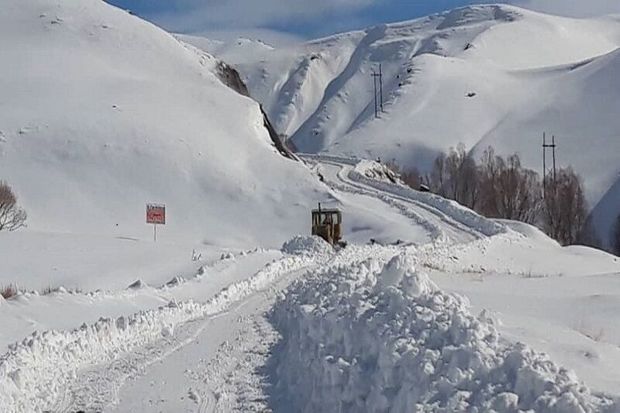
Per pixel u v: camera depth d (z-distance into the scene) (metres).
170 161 78.94
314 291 19.34
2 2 111.94
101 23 107.75
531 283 30.19
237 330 19.11
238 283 28.09
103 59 99.88
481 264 43.38
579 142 163.12
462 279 32.62
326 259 40.25
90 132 80.44
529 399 7.46
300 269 36.03
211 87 98.50
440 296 12.50
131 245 49.50
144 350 16.61
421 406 8.25
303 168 82.38
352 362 10.91
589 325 17.16
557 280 31.69
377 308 12.81
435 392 8.43
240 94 104.88
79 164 76.69
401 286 13.41
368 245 49.88
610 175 138.62
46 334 15.38
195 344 17.28
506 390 7.79
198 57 114.69
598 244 92.19
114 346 16.80
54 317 20.22
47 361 14.32
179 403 12.16
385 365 9.80
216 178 78.31
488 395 7.78
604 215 121.06
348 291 16.19
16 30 104.81
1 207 63.31
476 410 7.57
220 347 16.86
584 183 132.88
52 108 84.12
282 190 78.06
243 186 77.88
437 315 10.86
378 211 73.50
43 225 68.38
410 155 179.75
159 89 93.06
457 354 8.81
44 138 79.00
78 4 111.75
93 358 15.57
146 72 99.25
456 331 9.79
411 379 9.05
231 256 38.47
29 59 96.00
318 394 11.25
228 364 15.02
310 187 78.75
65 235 53.19
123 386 13.29
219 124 88.50
